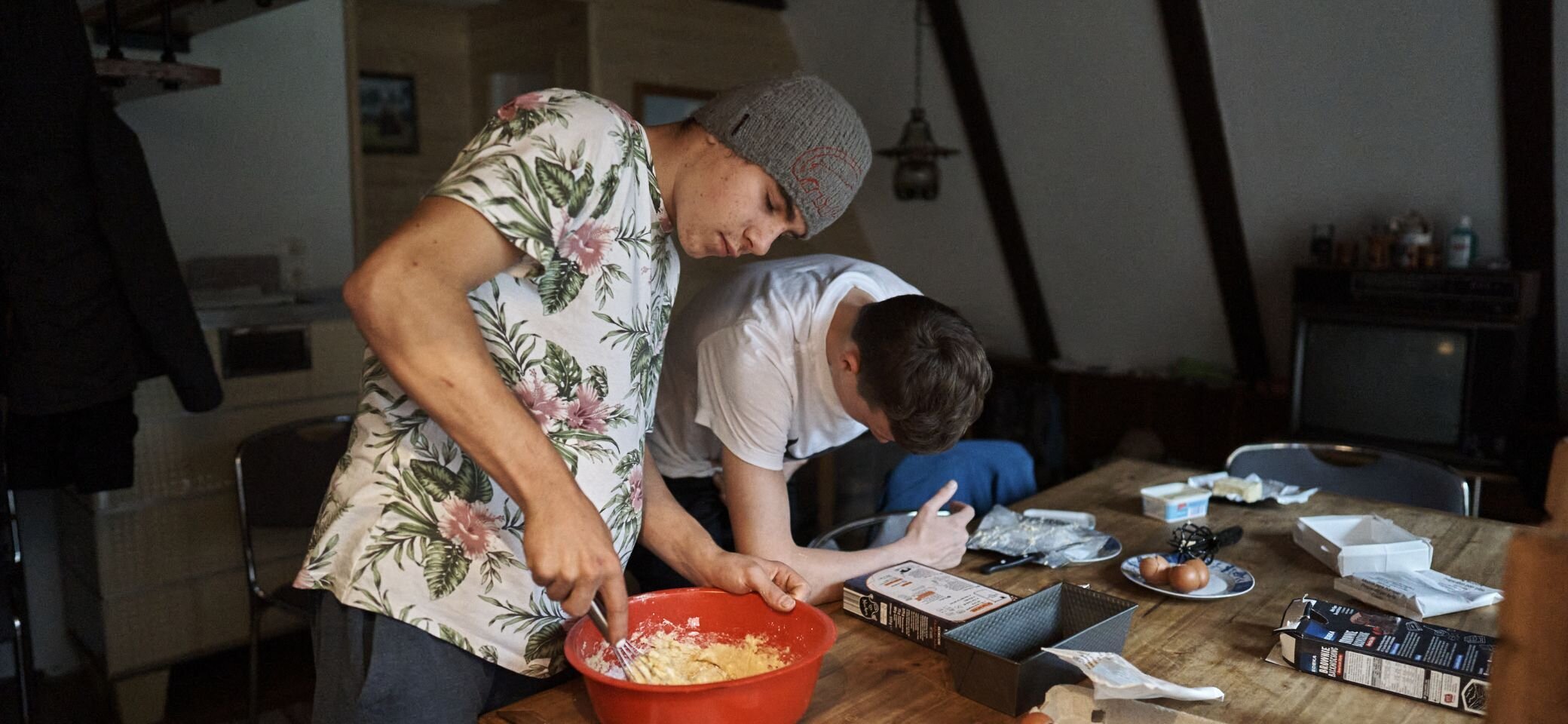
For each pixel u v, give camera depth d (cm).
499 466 93
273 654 317
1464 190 382
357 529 109
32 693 243
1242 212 444
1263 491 203
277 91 346
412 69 472
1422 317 379
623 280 109
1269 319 466
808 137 112
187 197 331
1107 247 495
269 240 351
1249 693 115
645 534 134
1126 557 166
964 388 120
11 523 229
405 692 111
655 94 470
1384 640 118
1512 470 392
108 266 213
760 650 121
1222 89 411
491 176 94
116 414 235
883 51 492
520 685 123
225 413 287
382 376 109
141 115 318
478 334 93
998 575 158
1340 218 420
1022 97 463
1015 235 517
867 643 130
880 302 129
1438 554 166
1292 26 376
